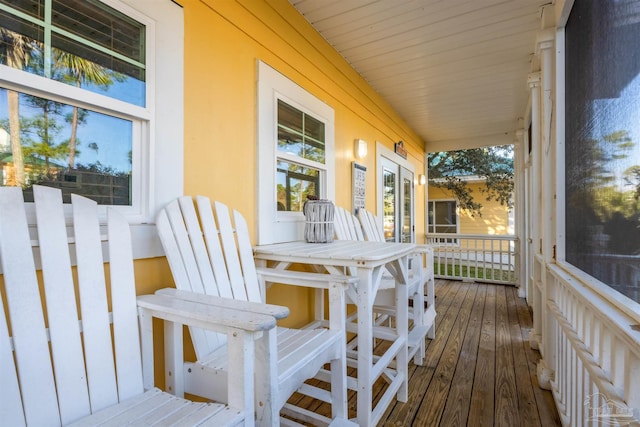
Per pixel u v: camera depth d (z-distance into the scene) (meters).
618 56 1.10
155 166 1.39
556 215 2.00
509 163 9.13
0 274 0.95
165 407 0.98
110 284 1.20
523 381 2.27
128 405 1.00
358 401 1.64
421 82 3.58
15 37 1.02
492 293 4.96
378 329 2.40
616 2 1.12
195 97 1.59
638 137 0.95
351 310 3.02
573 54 1.73
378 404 1.78
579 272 1.57
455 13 2.36
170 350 1.27
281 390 1.11
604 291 1.18
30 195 1.07
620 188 1.09
